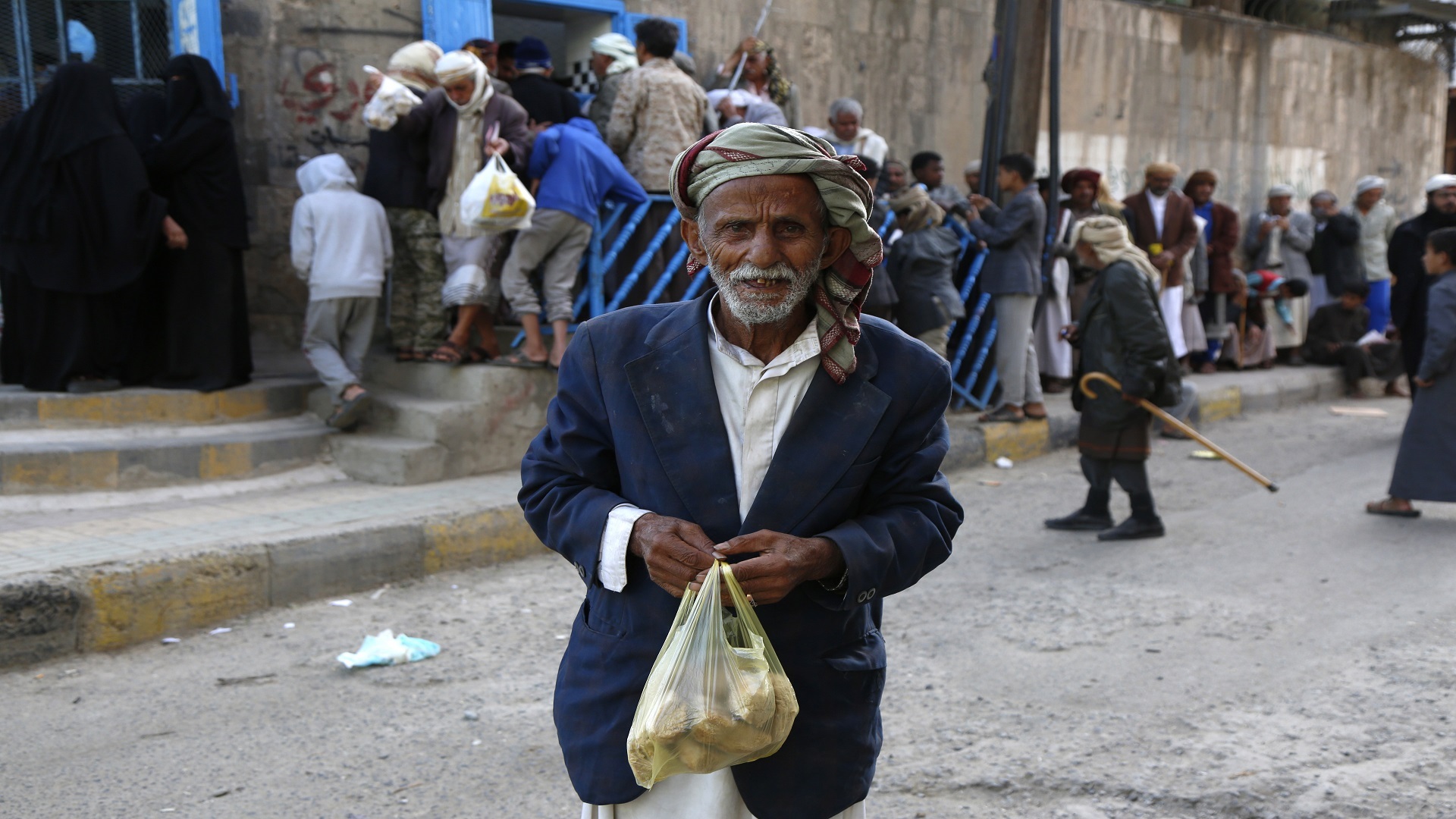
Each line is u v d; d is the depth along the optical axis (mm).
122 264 5711
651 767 1597
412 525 5055
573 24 8656
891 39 10156
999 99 8430
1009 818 2955
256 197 7301
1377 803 2936
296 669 4016
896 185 8227
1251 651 4164
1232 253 12297
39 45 6695
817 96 9727
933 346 7621
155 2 6922
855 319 1774
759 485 1733
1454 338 5910
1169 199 9711
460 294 6133
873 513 1790
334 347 6043
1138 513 5906
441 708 3689
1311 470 7734
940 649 4254
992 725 3537
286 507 5297
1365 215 12203
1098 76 11508
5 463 5145
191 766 3260
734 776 1712
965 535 6004
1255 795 2992
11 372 5926
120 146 5691
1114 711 3619
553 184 6066
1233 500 6828
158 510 5199
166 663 4059
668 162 6625
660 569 1645
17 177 5594
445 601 4801
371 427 6297
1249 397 10359
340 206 5918
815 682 1736
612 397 1771
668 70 6695
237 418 6152
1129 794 3041
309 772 3230
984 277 8023
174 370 6055
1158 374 5680
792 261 1647
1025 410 8250
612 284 6730
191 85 5996
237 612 4508
